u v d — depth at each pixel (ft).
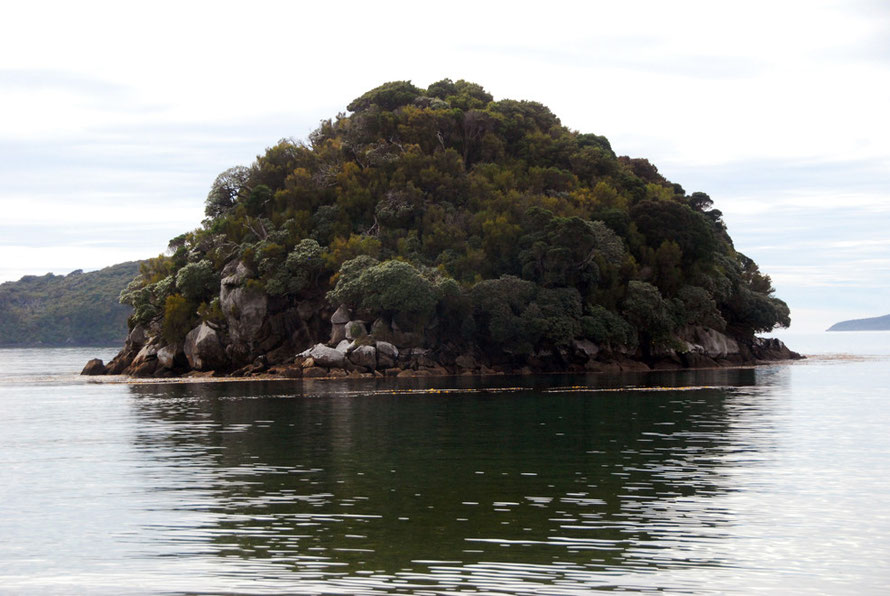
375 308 387.55
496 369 412.36
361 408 231.91
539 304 410.93
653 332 434.30
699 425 185.37
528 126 576.20
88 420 211.82
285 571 77.10
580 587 72.38
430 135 531.91
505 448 152.87
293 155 524.52
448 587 72.33
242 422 201.05
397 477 123.75
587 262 426.10
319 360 384.27
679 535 89.10
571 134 609.42
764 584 73.56
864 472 125.29
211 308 429.38
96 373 459.32
